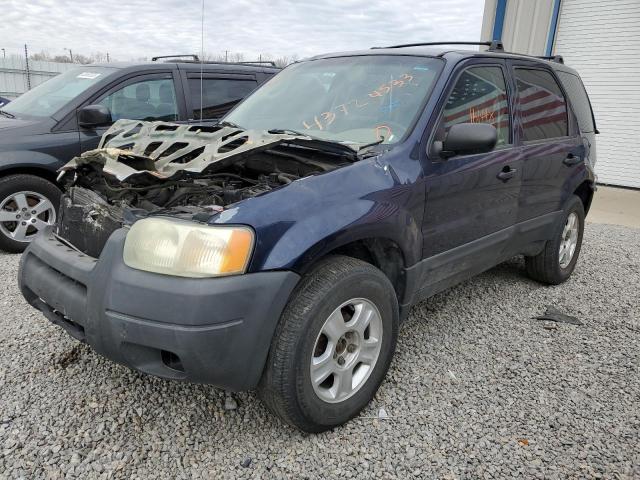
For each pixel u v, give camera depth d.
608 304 4.27
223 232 2.11
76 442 2.37
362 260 2.78
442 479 2.24
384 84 3.32
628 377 3.10
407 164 2.82
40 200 5.05
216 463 2.29
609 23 10.27
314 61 3.90
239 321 2.11
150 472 2.22
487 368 3.15
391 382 2.96
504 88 3.72
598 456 2.40
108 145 3.03
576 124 4.64
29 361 3.02
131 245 2.18
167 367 2.21
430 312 3.96
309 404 2.34
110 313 2.15
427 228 2.96
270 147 2.62
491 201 3.46
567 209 4.46
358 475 2.25
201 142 2.77
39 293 2.58
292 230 2.24
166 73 5.75
